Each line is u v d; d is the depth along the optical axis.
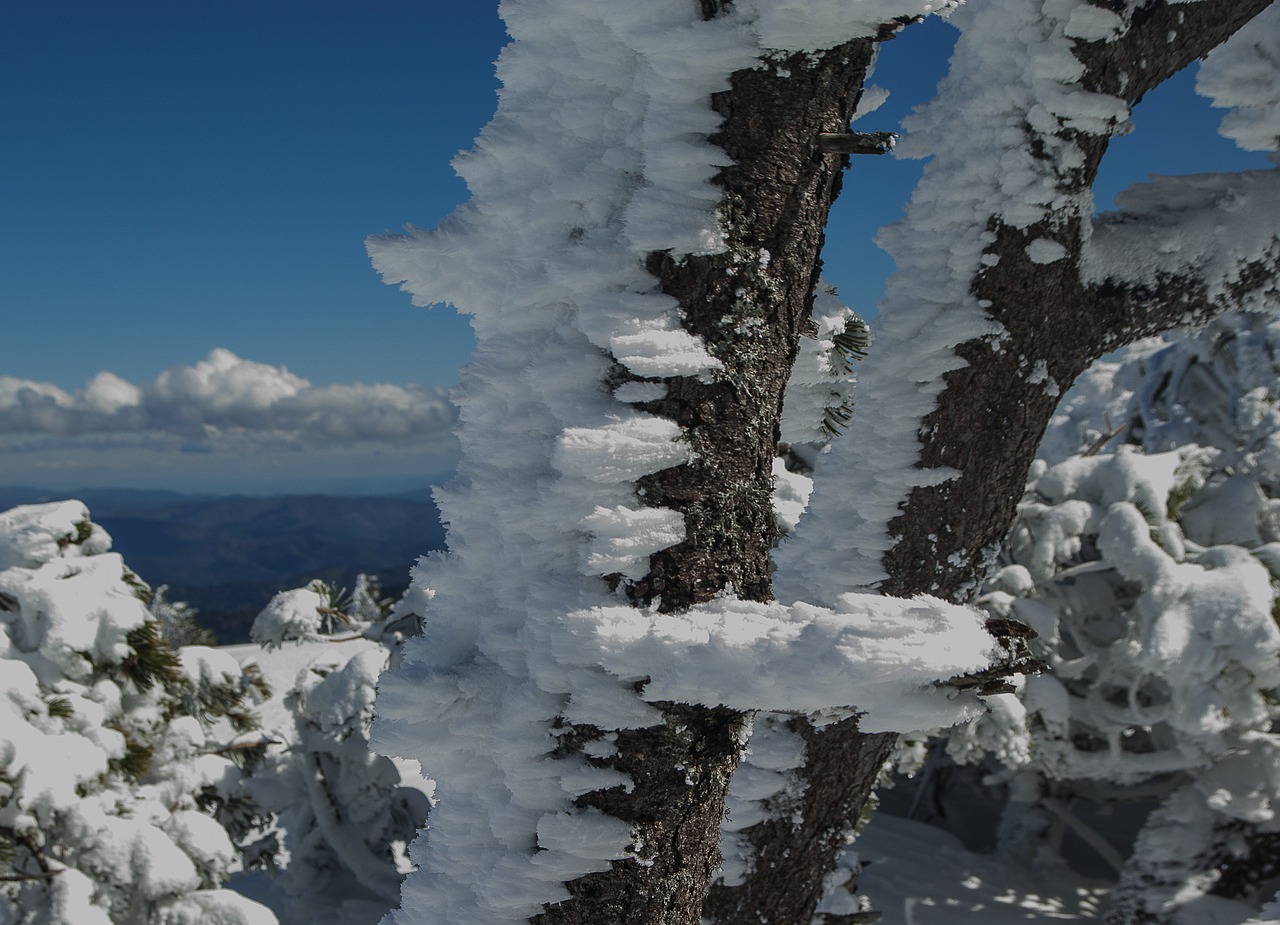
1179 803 8.46
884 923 8.45
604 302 1.76
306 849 8.05
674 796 1.80
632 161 1.82
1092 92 2.77
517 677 1.85
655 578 1.76
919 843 10.58
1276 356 8.87
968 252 2.92
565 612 1.75
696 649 1.59
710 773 1.83
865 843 10.38
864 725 1.57
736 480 1.81
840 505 3.20
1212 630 6.90
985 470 3.04
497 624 1.88
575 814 1.79
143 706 6.70
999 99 2.82
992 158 2.85
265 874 9.17
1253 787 7.84
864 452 3.12
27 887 5.38
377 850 8.00
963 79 2.96
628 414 1.77
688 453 1.76
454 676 1.85
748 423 1.82
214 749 7.53
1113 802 10.78
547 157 1.86
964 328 2.93
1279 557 7.30
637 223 1.74
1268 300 3.16
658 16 1.73
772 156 1.80
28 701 5.76
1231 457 8.71
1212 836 8.16
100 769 5.70
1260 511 7.96
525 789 1.80
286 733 11.12
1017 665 1.58
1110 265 3.01
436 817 1.96
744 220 1.80
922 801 11.87
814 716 2.85
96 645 6.27
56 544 6.52
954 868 9.88
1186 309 3.12
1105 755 8.23
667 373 1.72
